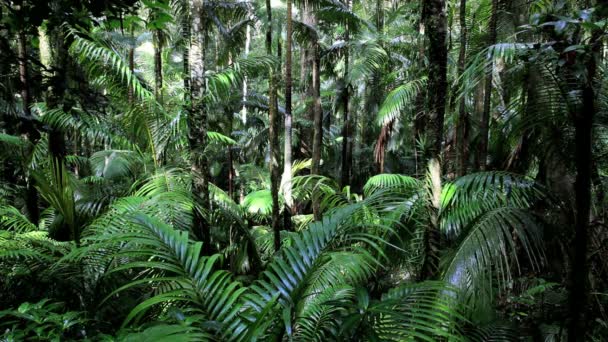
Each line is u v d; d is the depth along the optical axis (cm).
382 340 148
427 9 229
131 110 402
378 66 664
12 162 399
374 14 861
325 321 175
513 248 211
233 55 725
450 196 243
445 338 182
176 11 535
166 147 448
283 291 183
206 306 167
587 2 210
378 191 288
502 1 407
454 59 515
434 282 185
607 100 204
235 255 390
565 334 249
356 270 194
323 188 406
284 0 714
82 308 237
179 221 321
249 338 140
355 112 895
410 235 279
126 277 263
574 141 211
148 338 121
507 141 325
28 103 262
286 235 493
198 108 377
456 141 431
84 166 737
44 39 401
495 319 260
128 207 314
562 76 196
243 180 1095
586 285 194
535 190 221
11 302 228
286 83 543
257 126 1128
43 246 283
